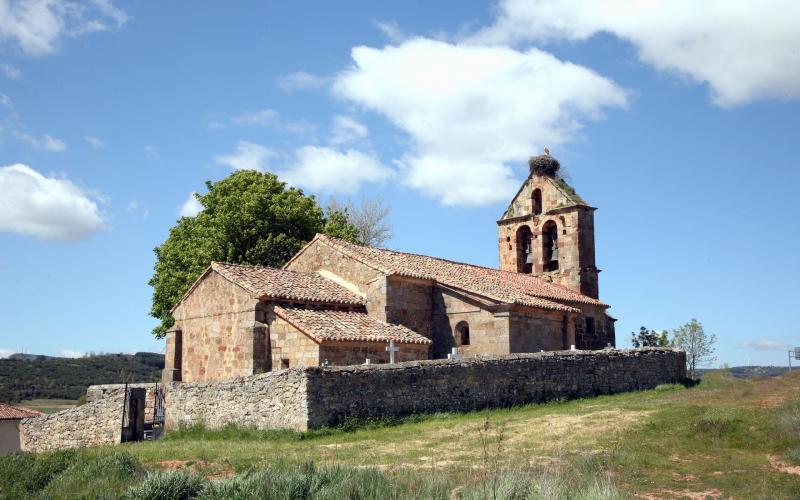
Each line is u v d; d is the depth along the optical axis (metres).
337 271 35.75
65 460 20.72
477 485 14.77
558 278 45.75
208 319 33.00
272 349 30.30
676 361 37.78
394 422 25.23
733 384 35.84
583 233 45.62
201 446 23.02
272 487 15.38
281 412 24.42
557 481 14.76
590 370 32.69
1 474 19.41
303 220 48.09
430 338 35.62
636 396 32.03
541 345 36.41
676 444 20.48
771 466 18.12
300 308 31.31
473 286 36.22
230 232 46.03
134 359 101.19
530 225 47.22
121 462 19.45
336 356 28.97
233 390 26.22
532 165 47.84
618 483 16.30
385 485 15.30
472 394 27.95
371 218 67.19
